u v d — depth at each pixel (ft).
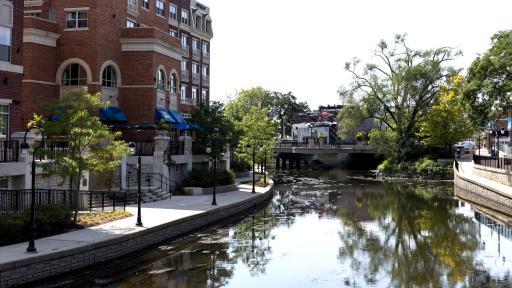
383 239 84.58
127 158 111.45
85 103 73.26
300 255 72.08
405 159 231.91
